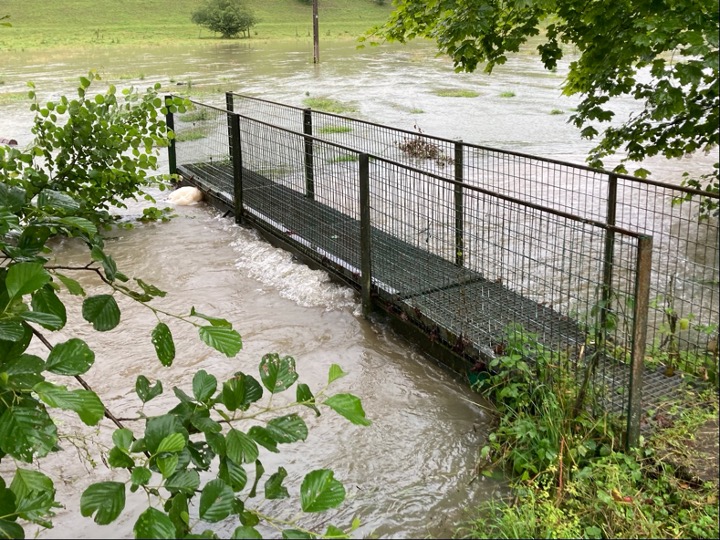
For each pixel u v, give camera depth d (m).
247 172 9.15
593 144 16.00
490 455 4.50
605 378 4.50
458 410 5.06
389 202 6.43
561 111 21.08
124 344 6.10
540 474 4.09
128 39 58.25
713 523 3.63
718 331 4.41
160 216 9.69
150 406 5.15
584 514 3.83
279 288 7.31
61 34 61.16
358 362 5.79
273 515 3.99
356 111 21.17
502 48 7.57
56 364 2.62
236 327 6.43
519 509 3.89
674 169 12.72
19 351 2.71
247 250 8.40
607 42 6.77
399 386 5.41
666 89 5.73
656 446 4.18
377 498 4.14
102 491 2.64
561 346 4.95
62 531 3.85
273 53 45.22
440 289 5.95
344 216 7.16
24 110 20.83
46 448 2.56
